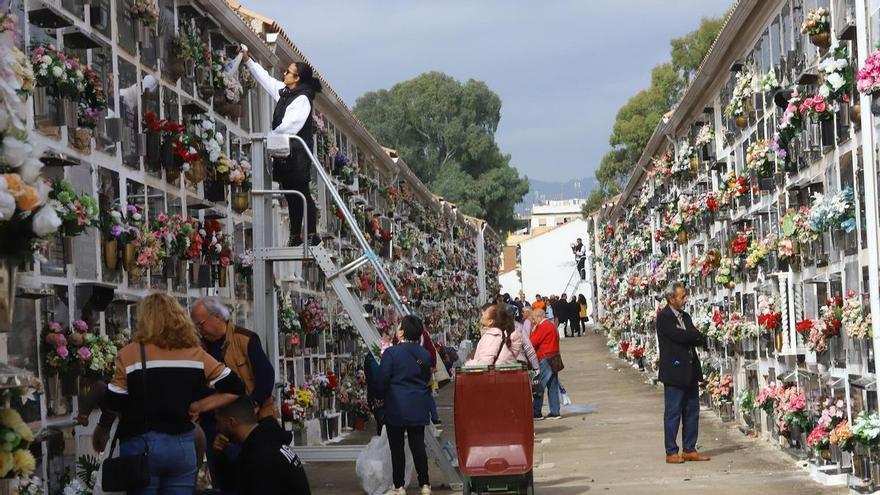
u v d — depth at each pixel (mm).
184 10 14211
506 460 11977
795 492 12195
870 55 10000
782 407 14391
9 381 6191
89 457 10062
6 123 6016
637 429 19500
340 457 14617
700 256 22172
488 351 14617
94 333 10250
